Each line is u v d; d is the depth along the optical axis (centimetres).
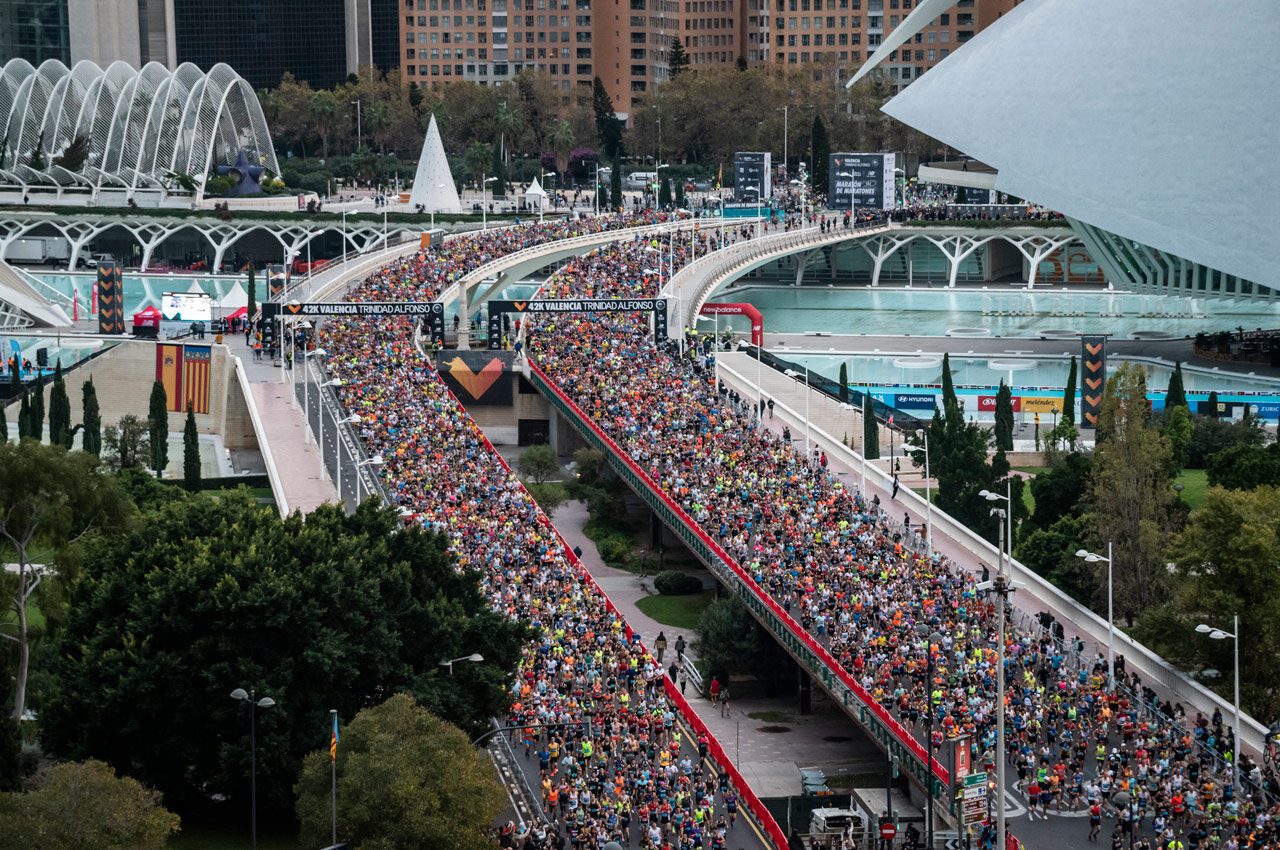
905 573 16662
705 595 19650
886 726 13962
